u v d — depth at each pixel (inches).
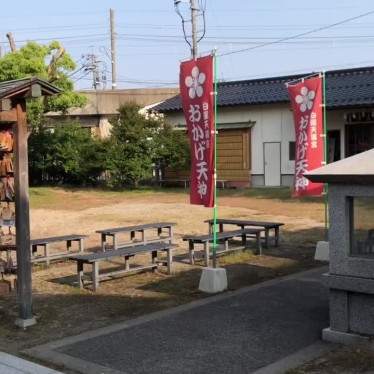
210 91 258.4
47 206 745.0
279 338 196.1
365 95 818.2
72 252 378.3
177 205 716.0
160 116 994.1
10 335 211.5
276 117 928.3
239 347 188.1
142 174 941.8
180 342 195.5
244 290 274.2
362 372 159.5
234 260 357.7
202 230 502.0
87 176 1048.2
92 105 1217.4
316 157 341.4
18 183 218.4
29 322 223.5
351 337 183.2
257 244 378.9
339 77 950.4
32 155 1066.7
